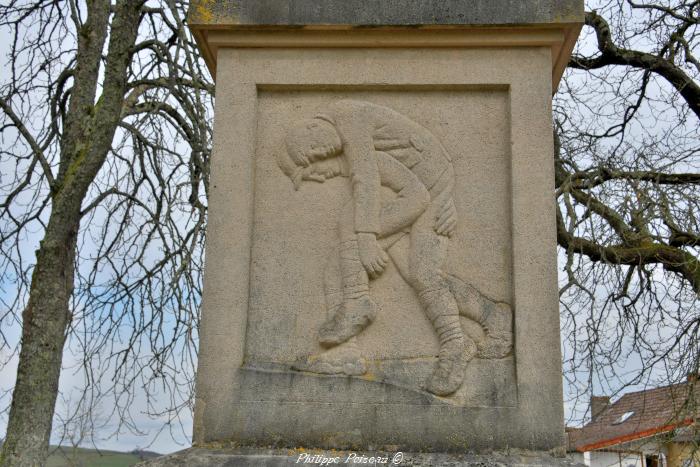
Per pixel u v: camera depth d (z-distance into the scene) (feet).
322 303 10.02
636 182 21.70
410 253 10.07
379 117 10.48
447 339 9.71
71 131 17.70
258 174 10.46
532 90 10.39
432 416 9.39
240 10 10.45
